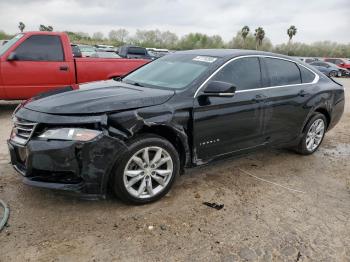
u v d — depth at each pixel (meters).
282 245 3.12
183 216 3.49
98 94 3.65
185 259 2.86
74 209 3.49
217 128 4.03
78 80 7.74
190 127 3.79
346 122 8.48
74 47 9.59
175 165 3.75
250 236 3.22
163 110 3.55
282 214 3.65
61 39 7.56
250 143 4.51
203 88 3.91
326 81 5.62
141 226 3.27
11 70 7.10
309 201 3.99
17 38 7.35
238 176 4.57
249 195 4.04
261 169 4.88
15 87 7.21
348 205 3.95
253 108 4.35
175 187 4.12
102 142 3.19
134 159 3.43
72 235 3.08
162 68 4.57
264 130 4.62
